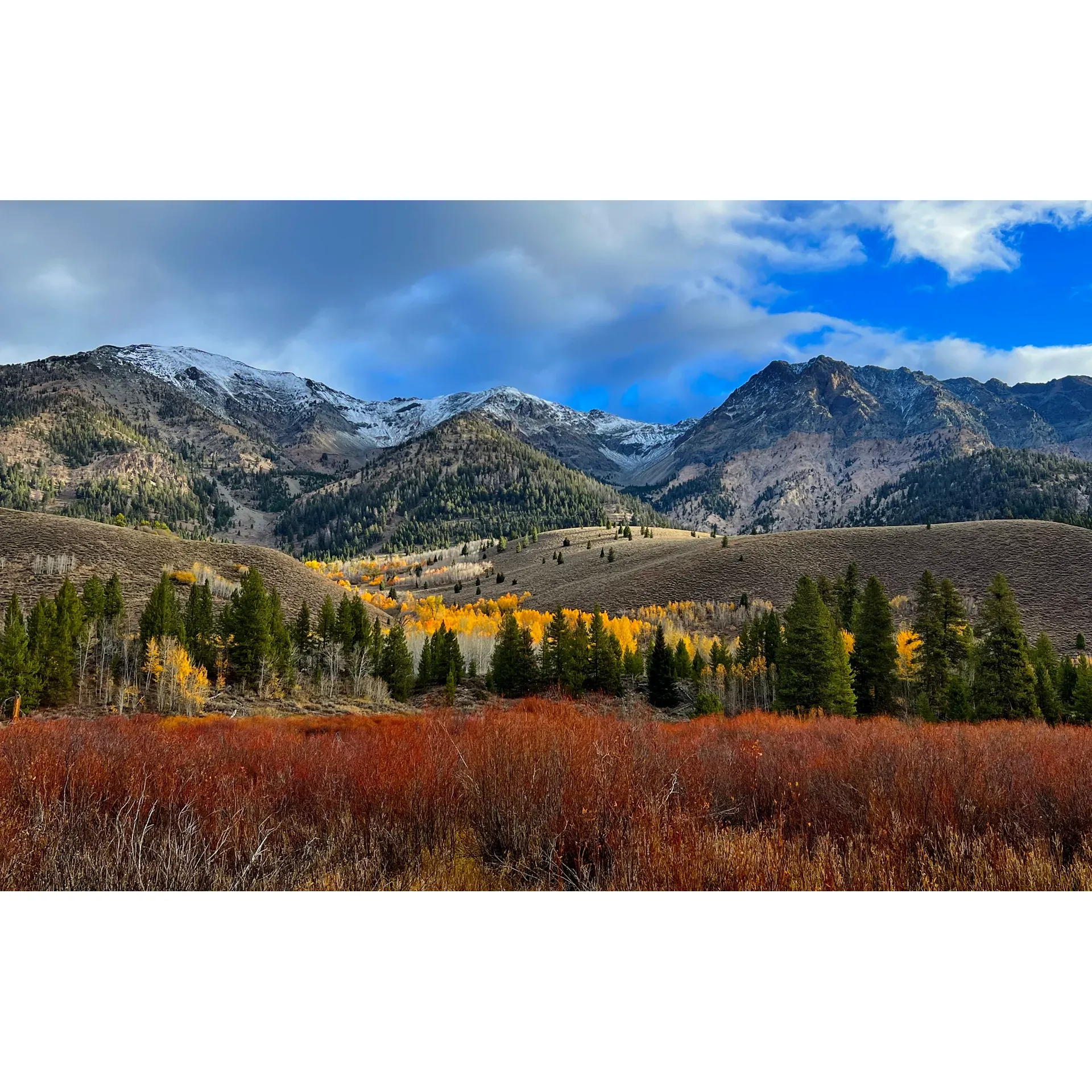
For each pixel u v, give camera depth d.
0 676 30.44
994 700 33.31
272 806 6.68
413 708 43.94
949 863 5.58
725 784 7.86
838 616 62.50
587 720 14.05
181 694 35.16
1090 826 6.15
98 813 6.24
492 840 5.93
